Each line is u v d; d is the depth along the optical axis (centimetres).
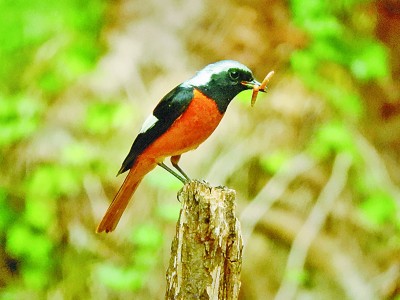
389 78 1441
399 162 1402
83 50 1356
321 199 1260
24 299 1227
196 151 1212
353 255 1257
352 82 1375
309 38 1348
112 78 1300
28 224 1230
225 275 587
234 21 1356
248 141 1255
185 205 592
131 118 1258
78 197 1228
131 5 1384
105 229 763
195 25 1359
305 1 1342
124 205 760
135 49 1340
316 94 1316
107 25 1388
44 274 1227
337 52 1348
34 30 1409
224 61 728
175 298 588
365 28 1405
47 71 1342
